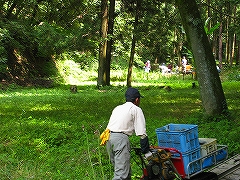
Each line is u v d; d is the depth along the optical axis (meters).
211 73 12.50
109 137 5.48
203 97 12.55
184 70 38.22
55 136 10.09
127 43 32.09
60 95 22.70
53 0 29.61
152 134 10.08
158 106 16.89
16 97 21.56
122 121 5.43
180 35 37.16
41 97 21.48
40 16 30.69
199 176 6.14
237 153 8.48
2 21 25.22
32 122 12.84
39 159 8.27
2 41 25.50
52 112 15.48
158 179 5.63
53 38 23.70
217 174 7.00
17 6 30.16
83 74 37.94
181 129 6.20
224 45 60.19
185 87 27.53
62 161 8.08
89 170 7.09
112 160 5.65
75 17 29.55
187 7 12.44
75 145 9.34
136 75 39.44
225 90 23.48
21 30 25.19
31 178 6.70
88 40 24.94
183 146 5.72
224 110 12.31
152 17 25.86
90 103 18.56
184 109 15.79
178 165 5.77
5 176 6.81
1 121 13.20
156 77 39.47
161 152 5.55
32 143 9.95
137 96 5.63
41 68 33.78
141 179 5.82
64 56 35.41
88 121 13.08
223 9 33.56
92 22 26.39
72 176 6.97
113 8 27.44
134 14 27.33
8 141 10.41
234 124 11.04
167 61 52.62
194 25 12.45
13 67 30.12
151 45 28.36
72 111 15.75
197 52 12.52
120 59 43.69
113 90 25.59
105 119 13.42
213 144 6.24
